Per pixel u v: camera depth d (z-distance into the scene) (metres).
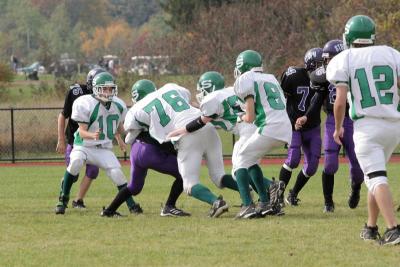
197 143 20.52
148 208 23.30
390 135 16.33
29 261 15.52
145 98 20.89
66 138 24.84
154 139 20.73
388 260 14.98
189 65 66.06
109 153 22.06
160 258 15.59
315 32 64.62
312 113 22.72
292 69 23.28
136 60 68.75
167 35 74.25
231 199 25.38
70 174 21.72
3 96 63.03
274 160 42.97
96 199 26.20
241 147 20.53
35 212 22.56
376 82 16.33
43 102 55.72
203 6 82.25
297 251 15.97
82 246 16.89
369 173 16.33
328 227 18.73
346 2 62.78
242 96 19.91
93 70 23.59
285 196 26.09
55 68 103.44
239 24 67.94
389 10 60.19
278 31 67.50
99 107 21.83
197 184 20.52
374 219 16.94
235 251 16.08
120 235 18.12
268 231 18.23
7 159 44.19
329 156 21.75
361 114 16.38
